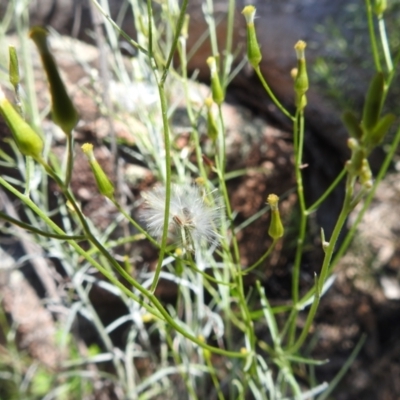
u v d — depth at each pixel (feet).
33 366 0.52
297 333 0.55
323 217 0.55
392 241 0.54
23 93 0.42
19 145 0.18
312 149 0.54
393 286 0.55
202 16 0.53
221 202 0.29
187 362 0.40
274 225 0.25
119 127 0.46
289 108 0.53
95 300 0.53
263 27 0.52
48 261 0.52
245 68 0.53
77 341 0.51
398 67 0.48
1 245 0.56
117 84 0.49
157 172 0.41
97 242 0.20
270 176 0.52
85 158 0.46
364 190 0.19
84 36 0.55
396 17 0.49
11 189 0.20
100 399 0.53
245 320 0.30
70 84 0.48
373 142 0.17
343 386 0.55
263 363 0.36
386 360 0.55
